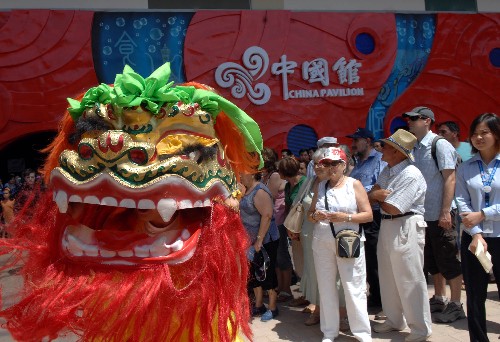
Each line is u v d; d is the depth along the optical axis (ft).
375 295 14.93
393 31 33.22
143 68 29.40
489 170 9.86
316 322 13.99
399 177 11.55
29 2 28.50
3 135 27.50
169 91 5.00
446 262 13.21
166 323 4.56
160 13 29.71
